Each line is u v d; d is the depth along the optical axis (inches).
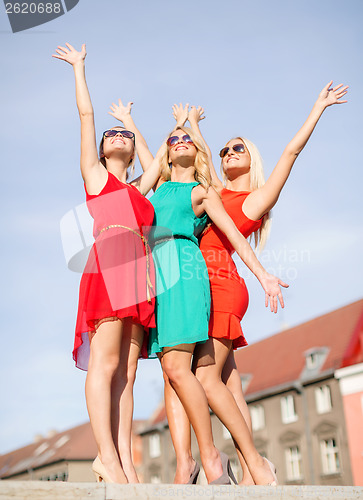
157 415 1711.4
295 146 178.7
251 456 158.2
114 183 158.7
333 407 1234.0
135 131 218.4
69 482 108.3
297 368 1392.7
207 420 153.5
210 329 164.6
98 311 146.1
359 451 1165.7
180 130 176.2
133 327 156.8
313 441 1261.1
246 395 1453.0
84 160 158.2
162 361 158.7
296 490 128.0
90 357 148.6
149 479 1643.7
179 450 161.5
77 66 164.9
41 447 2315.5
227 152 196.1
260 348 1643.7
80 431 2133.4
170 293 155.7
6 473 2290.8
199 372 162.9
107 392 144.9
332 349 1348.4
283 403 1357.0
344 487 132.9
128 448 149.6
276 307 156.6
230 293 169.2
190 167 175.3
